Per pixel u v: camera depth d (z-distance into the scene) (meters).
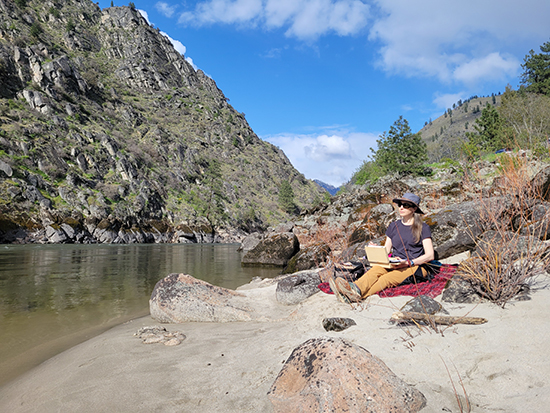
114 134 69.81
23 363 3.17
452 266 3.56
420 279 3.53
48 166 45.84
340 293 3.57
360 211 13.62
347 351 1.94
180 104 123.44
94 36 126.69
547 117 20.98
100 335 3.84
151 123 92.56
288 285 4.62
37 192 39.66
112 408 2.02
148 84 121.56
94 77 85.00
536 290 2.81
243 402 1.98
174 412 1.93
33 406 2.17
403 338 2.49
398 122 30.09
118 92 102.56
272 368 2.39
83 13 130.25
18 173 40.44
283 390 1.97
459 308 2.82
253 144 136.75
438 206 8.19
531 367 1.88
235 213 82.81
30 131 49.16
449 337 2.36
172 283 4.48
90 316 4.92
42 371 2.86
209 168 90.12
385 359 2.22
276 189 113.88
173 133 100.62
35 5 113.00
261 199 102.00
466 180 6.41
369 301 3.45
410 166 28.30
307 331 3.10
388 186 17.77
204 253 21.55
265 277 9.17
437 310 2.78
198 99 135.38
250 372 2.37
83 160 52.69
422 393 1.83
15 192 37.28
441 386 1.88
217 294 4.50
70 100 67.69
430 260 3.46
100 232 42.16
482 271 2.95
